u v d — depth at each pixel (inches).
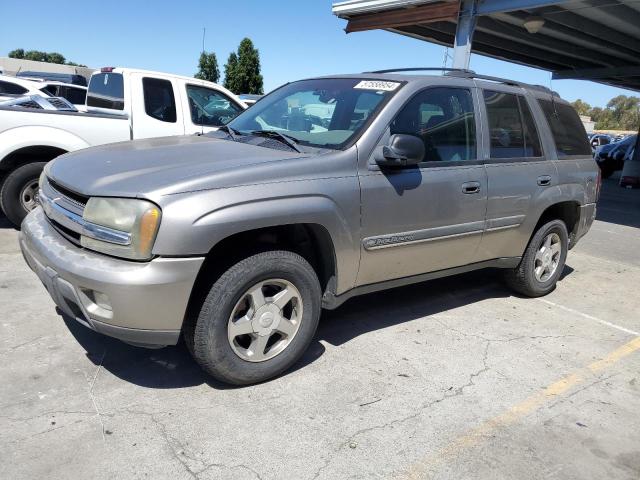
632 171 702.5
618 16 454.9
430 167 149.4
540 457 108.9
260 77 1497.3
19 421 106.9
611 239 333.7
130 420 110.0
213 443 104.9
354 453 105.4
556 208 207.8
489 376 139.9
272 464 100.5
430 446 109.5
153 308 107.1
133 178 114.0
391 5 422.6
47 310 158.1
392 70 177.8
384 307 182.7
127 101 260.5
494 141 170.2
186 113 279.3
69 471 94.6
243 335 128.6
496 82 178.5
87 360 132.2
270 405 119.0
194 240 106.9
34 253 123.0
